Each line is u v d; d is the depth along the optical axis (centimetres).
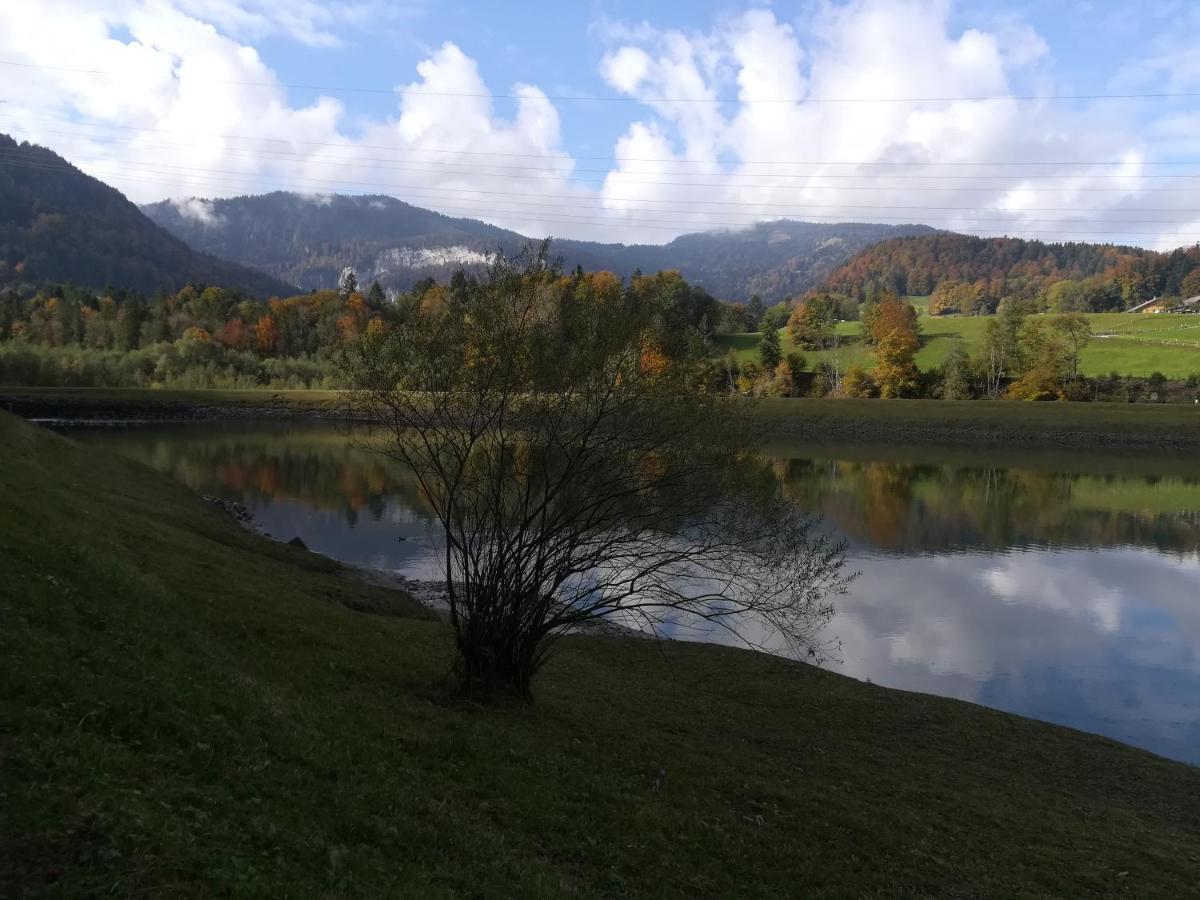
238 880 541
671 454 1393
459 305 1393
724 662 2220
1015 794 1473
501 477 1397
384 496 5028
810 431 10412
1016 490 6231
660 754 1330
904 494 5888
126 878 496
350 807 767
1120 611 3041
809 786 1326
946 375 12388
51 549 1198
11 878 466
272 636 1430
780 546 1683
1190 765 1762
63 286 19400
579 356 1338
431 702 1304
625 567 1595
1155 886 1133
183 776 676
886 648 2588
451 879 709
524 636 1430
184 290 17888
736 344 15312
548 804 987
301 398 11650
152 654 945
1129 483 6700
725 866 957
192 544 2292
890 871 1046
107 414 10656
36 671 740
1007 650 2592
